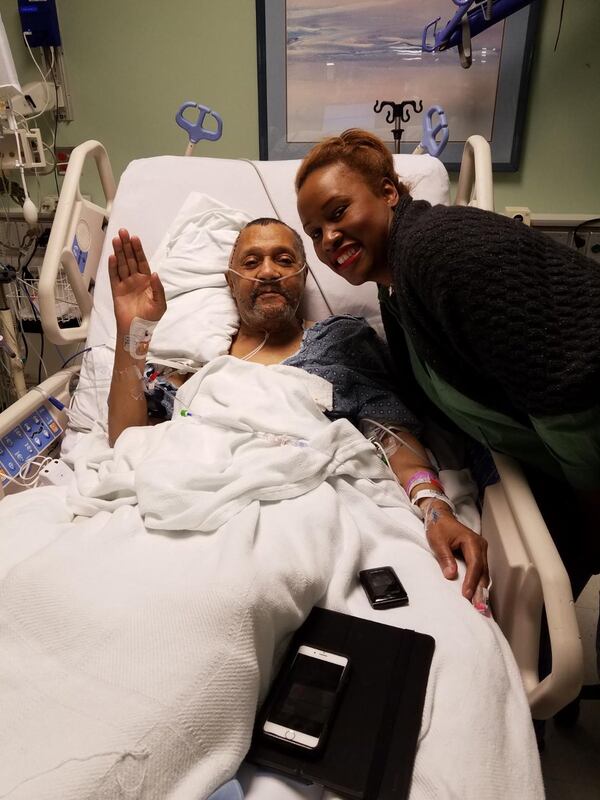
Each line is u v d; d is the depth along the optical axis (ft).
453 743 2.26
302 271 4.78
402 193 3.67
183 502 3.09
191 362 4.80
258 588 2.43
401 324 3.80
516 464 3.19
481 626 2.74
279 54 6.81
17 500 3.63
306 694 2.42
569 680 2.41
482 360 2.78
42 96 7.02
